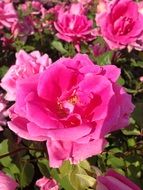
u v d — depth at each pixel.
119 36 0.48
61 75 0.27
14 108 0.28
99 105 0.26
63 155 0.26
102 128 0.25
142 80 0.54
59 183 0.35
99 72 0.28
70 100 0.27
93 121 0.26
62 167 0.30
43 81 0.27
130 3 0.48
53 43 0.60
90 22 0.56
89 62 0.29
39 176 0.43
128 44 0.49
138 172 0.37
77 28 0.55
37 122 0.25
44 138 0.26
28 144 0.37
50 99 0.27
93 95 0.26
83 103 0.26
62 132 0.25
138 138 0.44
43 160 0.37
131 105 0.28
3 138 0.47
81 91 0.27
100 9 0.61
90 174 0.30
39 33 0.68
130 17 0.48
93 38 0.57
